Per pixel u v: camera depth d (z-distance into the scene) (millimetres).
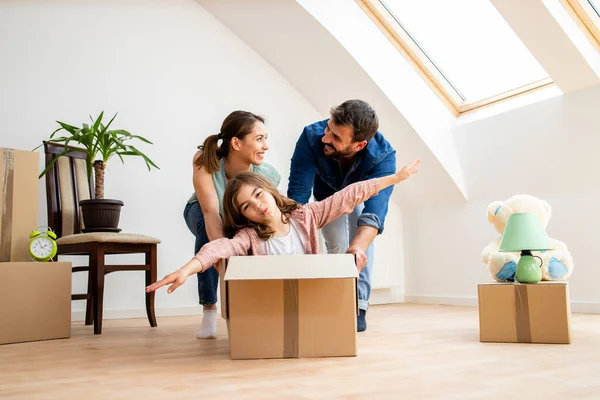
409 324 2752
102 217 2834
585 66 3102
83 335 2586
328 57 3941
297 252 1914
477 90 4012
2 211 2500
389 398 1160
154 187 3779
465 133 3979
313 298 1701
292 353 1693
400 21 3949
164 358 1788
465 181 4051
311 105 4449
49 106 3531
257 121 2229
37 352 2025
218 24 4148
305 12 3676
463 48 3943
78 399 1209
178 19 4004
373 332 2412
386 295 4504
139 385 1351
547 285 2000
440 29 3910
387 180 2027
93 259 2674
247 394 1218
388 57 3943
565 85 3271
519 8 3062
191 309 3811
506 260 2514
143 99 3818
